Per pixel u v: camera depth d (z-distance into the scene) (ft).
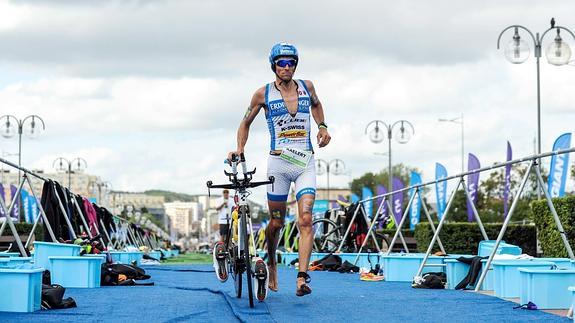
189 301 27.09
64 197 43.75
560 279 23.93
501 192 179.83
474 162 73.05
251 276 24.03
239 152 26.05
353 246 60.18
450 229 59.47
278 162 25.96
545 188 28.76
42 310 23.76
